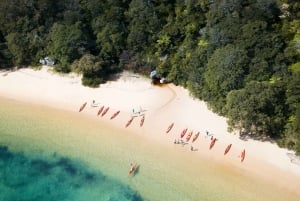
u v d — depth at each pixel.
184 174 52.94
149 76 69.81
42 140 59.31
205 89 62.62
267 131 56.03
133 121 61.31
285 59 60.44
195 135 58.09
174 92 66.69
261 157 54.09
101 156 56.19
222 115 60.72
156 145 57.25
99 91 67.56
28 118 63.19
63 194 51.62
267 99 54.34
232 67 59.09
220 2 67.38
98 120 62.00
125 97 66.06
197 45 67.25
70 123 61.81
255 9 65.69
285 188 50.38
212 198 49.88
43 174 54.41
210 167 53.56
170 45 70.19
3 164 56.19
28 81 70.69
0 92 68.62
